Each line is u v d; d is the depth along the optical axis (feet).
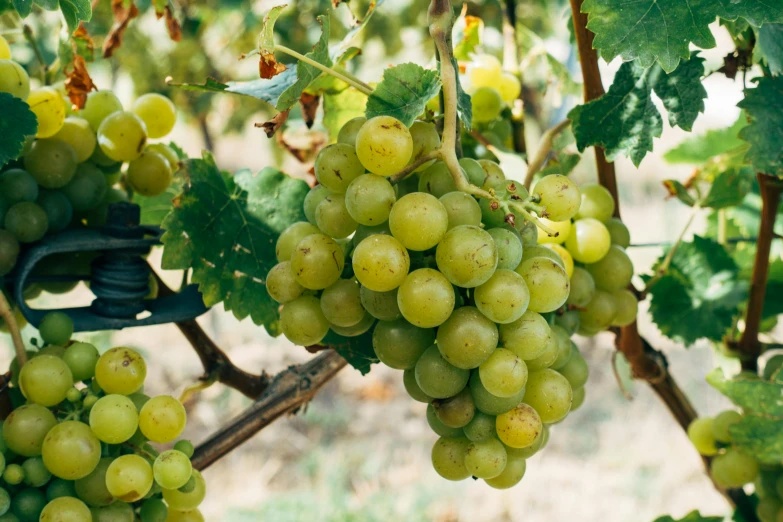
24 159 1.58
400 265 1.30
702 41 1.38
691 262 1.91
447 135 1.35
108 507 1.45
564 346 1.53
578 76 2.39
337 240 1.44
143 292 1.59
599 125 1.57
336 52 1.65
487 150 1.78
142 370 1.48
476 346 1.31
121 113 1.63
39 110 1.55
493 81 1.89
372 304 1.36
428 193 1.38
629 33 1.39
